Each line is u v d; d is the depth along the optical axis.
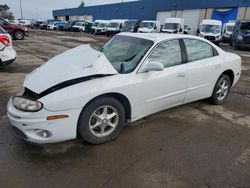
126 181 2.72
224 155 3.28
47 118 2.90
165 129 3.97
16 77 6.88
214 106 5.09
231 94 6.08
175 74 3.98
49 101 2.88
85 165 2.97
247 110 4.96
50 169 2.88
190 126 4.12
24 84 3.30
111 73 3.35
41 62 9.46
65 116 2.98
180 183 2.71
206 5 33.56
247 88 6.75
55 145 3.37
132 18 46.34
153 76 3.71
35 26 55.44
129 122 3.78
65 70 3.26
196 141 3.63
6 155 3.11
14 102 3.06
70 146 3.36
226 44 24.52
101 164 3.00
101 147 3.37
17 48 13.64
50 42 18.59
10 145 3.34
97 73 3.23
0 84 6.14
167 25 25.47
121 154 3.22
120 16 49.59
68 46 15.95
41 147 3.32
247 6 29.02
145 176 2.81
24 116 2.91
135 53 3.82
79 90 3.04
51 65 3.57
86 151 3.26
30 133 2.96
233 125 4.22
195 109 4.87
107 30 31.47
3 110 4.48
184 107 4.96
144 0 42.81
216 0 32.19
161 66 3.50
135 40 4.10
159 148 3.40
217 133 3.90
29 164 2.96
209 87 4.76
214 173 2.90
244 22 18.06
